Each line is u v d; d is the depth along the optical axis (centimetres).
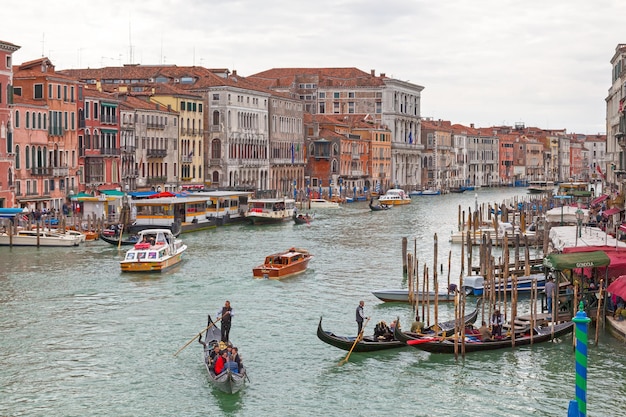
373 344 3619
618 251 4109
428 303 3941
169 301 4606
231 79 12531
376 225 9019
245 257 6244
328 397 3177
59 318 4212
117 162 9538
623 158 7550
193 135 11450
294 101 14000
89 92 9125
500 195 16325
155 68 12225
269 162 13150
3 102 7494
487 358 3572
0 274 5347
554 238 5556
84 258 6009
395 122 16675
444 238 7675
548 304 4162
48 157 8294
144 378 3350
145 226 7481
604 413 3009
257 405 3098
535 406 3100
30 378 3347
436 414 3034
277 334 3944
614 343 3684
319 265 5906
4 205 7525
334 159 14438
